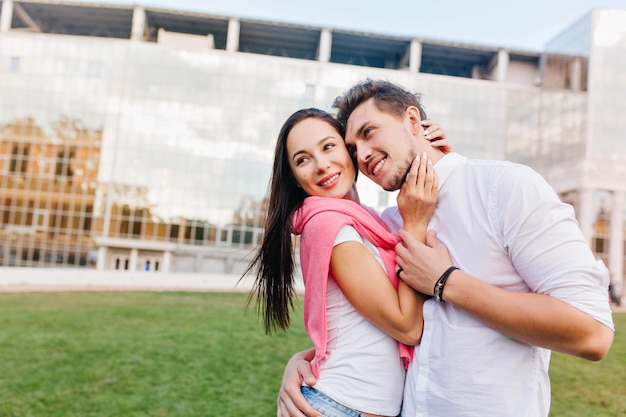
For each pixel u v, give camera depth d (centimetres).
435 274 176
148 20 4384
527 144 4372
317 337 200
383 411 192
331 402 193
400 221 234
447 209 190
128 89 4156
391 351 198
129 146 4125
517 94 4416
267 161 4241
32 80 4138
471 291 167
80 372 788
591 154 3797
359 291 189
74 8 4244
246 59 4269
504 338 171
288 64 4278
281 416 209
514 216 169
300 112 226
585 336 152
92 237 4003
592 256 162
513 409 168
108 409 638
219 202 4156
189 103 4216
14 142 4078
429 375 182
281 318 235
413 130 207
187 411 636
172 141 4169
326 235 196
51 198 4034
